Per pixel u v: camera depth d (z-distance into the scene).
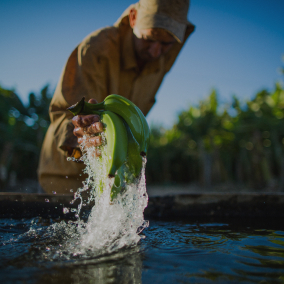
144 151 1.15
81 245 1.00
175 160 31.27
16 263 0.80
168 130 27.78
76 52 2.00
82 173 2.04
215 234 1.23
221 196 1.83
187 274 0.73
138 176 1.22
